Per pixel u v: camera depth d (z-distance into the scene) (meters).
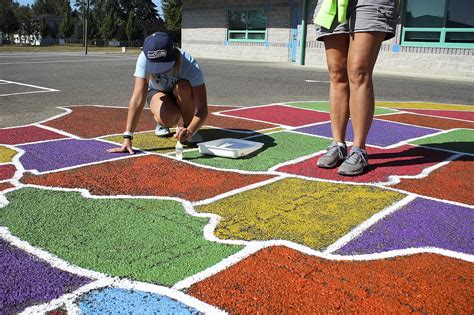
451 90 10.25
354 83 3.36
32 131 4.81
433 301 1.79
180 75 3.96
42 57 21.91
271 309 1.71
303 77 12.63
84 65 16.12
